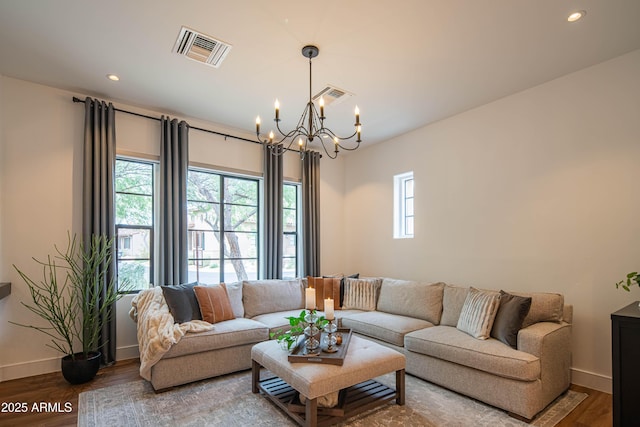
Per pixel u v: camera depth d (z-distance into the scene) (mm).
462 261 3938
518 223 3451
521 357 2447
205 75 3121
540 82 3277
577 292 3023
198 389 2887
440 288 3746
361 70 3025
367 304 4215
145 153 3840
